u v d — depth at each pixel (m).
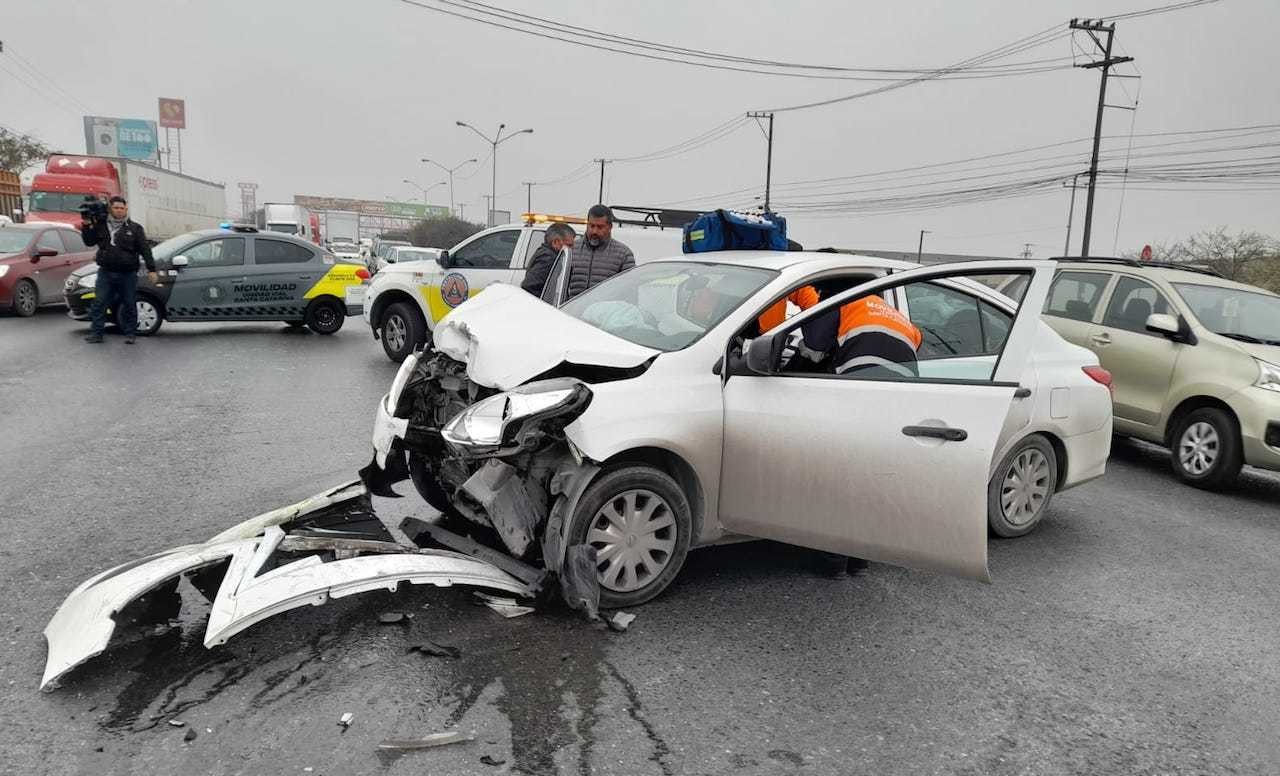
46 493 5.21
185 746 2.76
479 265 11.01
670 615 3.98
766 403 3.98
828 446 3.82
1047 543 5.47
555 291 6.24
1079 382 5.53
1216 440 7.16
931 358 4.41
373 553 3.69
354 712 3.00
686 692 3.32
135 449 6.32
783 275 4.42
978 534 3.53
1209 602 4.64
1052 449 5.53
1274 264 29.45
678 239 12.26
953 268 3.92
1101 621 4.29
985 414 3.56
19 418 7.09
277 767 2.69
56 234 15.51
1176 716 3.43
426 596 3.93
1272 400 6.82
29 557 4.21
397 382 4.44
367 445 6.78
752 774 2.85
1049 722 3.31
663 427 3.85
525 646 3.56
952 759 3.02
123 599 3.19
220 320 12.95
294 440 6.83
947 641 3.94
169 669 3.21
